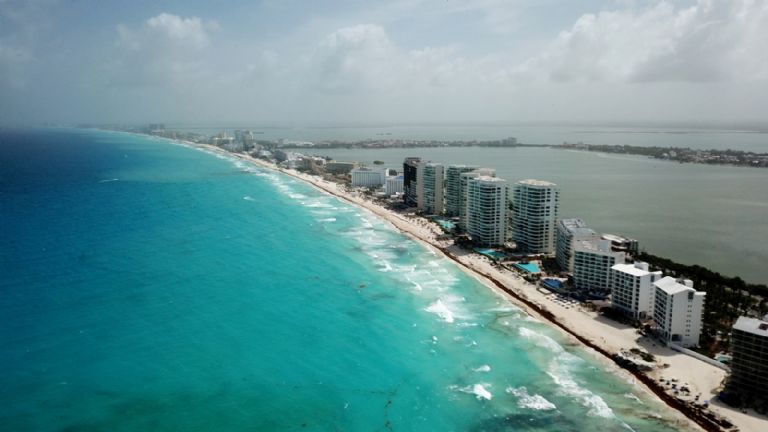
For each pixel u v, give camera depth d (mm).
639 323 159500
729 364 131500
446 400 120750
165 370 127000
